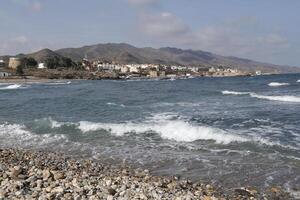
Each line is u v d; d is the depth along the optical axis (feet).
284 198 36.99
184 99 154.81
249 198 36.83
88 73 623.77
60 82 435.94
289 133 69.82
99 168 48.91
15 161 52.31
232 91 207.10
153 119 91.97
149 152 58.18
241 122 83.76
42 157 55.62
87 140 68.95
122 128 76.84
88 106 129.80
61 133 76.23
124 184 38.81
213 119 88.94
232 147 59.57
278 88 228.63
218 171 46.96
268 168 47.57
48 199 32.09
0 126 86.74
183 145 62.49
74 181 38.83
